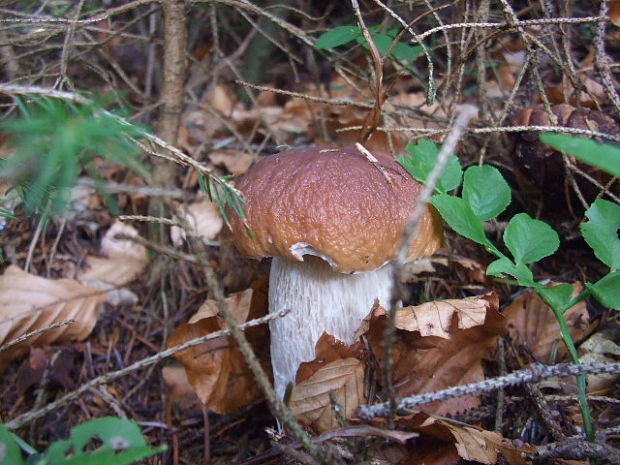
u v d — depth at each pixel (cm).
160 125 31
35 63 34
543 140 15
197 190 39
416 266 30
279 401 16
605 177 26
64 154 11
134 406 29
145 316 33
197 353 26
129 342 32
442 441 21
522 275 21
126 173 39
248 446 26
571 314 26
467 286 29
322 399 22
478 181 23
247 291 28
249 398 27
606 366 17
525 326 27
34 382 29
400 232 21
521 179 30
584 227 22
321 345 22
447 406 23
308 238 20
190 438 27
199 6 34
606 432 20
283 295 23
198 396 26
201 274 34
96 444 26
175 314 33
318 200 20
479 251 31
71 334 31
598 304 28
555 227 30
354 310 23
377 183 21
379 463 20
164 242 33
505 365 26
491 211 23
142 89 49
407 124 32
